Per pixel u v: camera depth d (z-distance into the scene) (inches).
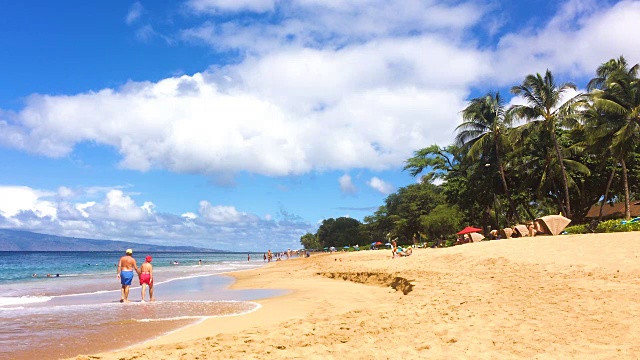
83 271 1870.1
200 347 281.7
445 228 2295.8
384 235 3932.1
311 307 513.0
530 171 1729.8
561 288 433.1
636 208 1806.1
